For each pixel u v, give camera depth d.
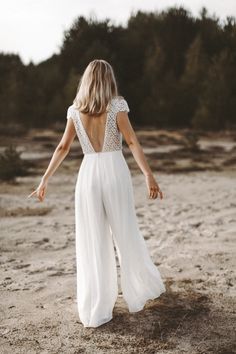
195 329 3.12
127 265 3.26
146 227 6.60
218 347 2.87
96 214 3.18
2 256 5.17
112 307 3.30
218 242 5.53
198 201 8.73
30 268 4.68
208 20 44.22
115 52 45.41
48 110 39.00
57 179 12.25
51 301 3.71
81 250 3.25
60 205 8.52
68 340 3.00
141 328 3.13
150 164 15.57
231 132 31.33
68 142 3.29
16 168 12.75
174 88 39.47
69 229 6.53
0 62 47.59
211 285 3.98
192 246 5.39
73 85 38.75
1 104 40.00
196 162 16.17
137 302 3.33
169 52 44.59
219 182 11.39
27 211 7.88
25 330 3.17
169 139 27.06
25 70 45.53
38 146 22.95
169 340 2.97
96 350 2.86
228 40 39.22
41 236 6.11
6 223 6.95
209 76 37.09
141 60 46.09
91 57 43.16
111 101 3.14
